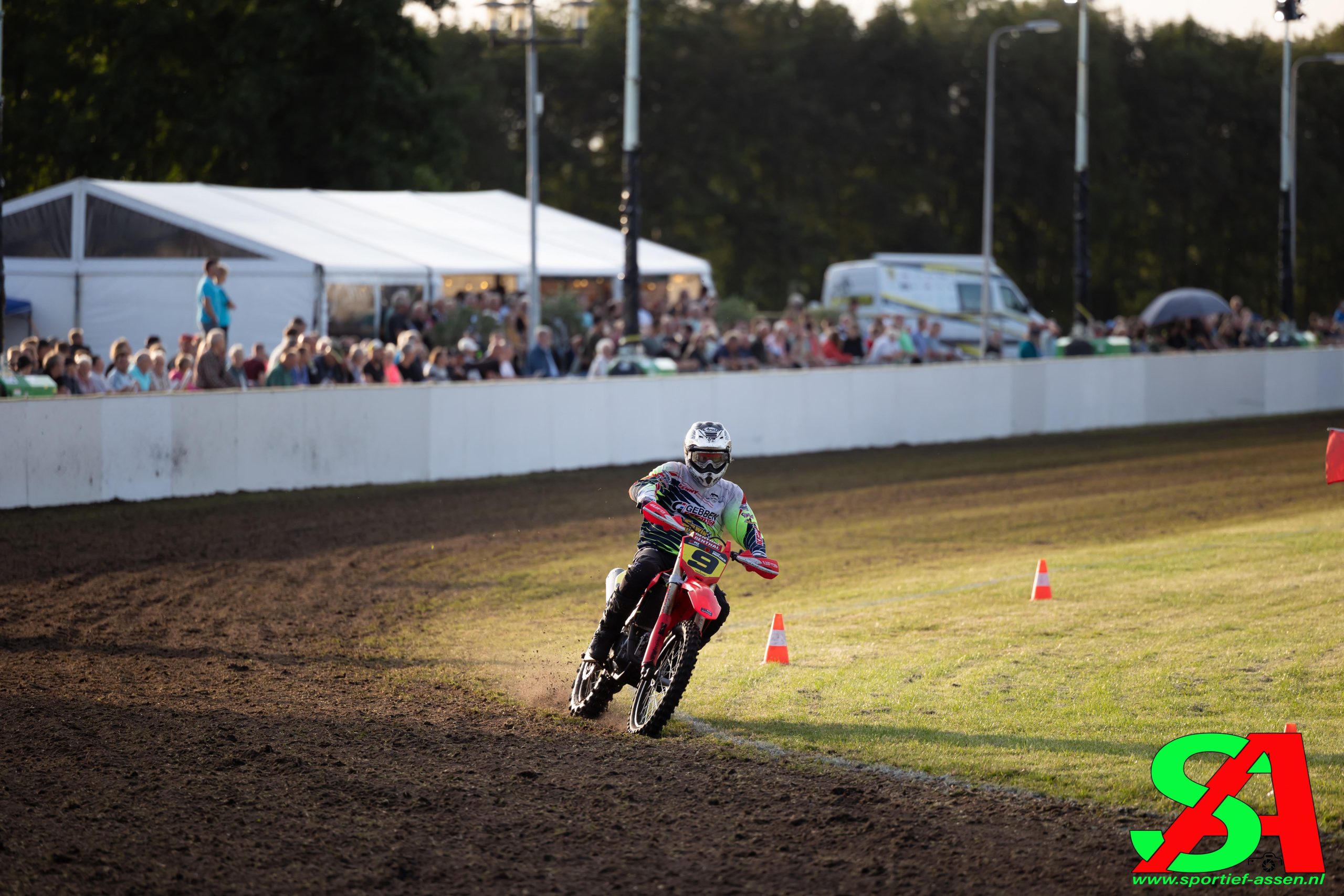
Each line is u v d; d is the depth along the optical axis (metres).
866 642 21.81
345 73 103.94
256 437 38.19
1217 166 169.38
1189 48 174.00
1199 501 39.22
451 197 83.62
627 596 17.09
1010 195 155.88
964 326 91.19
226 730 16.66
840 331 65.31
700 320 69.56
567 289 72.50
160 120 106.00
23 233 60.59
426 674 20.03
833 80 153.88
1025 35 154.62
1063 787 14.46
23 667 19.81
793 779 14.91
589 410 45.69
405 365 46.28
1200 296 78.19
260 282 58.09
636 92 51.97
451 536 32.88
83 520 33.03
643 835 13.16
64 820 13.29
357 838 12.96
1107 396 61.72
